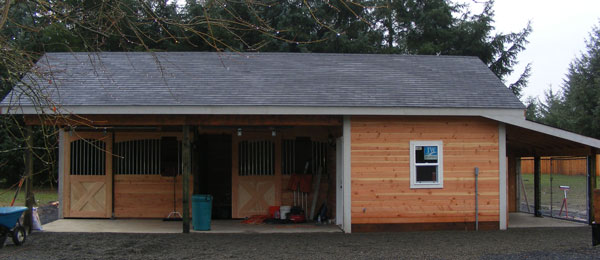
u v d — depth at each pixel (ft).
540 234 36.83
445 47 85.25
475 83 41.93
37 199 64.44
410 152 38.34
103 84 39.09
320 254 29.58
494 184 38.91
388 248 31.45
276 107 35.83
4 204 54.03
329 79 41.22
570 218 45.50
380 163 38.17
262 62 44.91
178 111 35.53
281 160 45.01
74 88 38.06
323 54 47.29
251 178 44.75
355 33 82.69
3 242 31.30
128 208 44.32
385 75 42.80
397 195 38.17
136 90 38.01
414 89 39.83
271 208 44.21
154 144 44.70
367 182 38.04
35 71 23.63
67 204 44.11
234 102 35.91
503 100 38.60
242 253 29.84
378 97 37.83
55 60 43.37
